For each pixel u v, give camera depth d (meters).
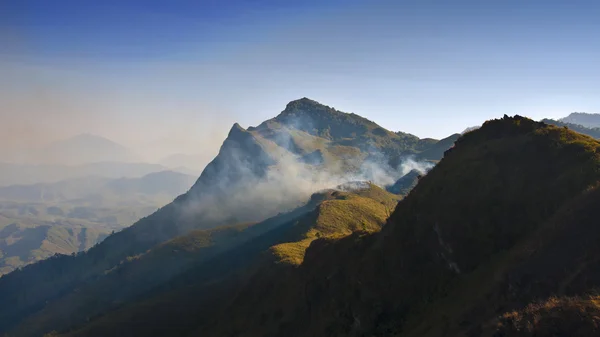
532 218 44.00
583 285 30.00
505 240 44.38
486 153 56.00
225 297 130.88
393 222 59.94
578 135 51.75
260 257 127.06
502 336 28.03
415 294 49.12
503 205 47.25
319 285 66.69
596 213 35.28
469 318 35.66
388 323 48.59
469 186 52.28
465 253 46.41
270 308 79.62
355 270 59.44
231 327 90.25
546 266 34.22
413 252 52.69
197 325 122.75
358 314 52.62
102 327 136.38
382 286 53.19
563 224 36.84
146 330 130.00
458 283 44.81
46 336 162.25
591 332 24.03
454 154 63.47
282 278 87.25
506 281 35.94
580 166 44.53
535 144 52.44
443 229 49.88
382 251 56.75
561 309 26.69
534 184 47.00
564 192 43.25
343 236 75.50
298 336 63.53
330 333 55.75
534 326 26.38
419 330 41.69
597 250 32.00
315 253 75.50
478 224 47.31
